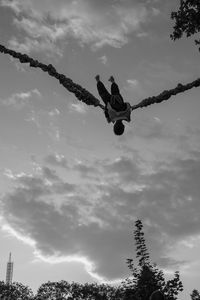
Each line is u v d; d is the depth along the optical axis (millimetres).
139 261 36156
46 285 81062
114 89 10234
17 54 10461
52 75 10297
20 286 85812
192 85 10172
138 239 37250
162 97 10125
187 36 20344
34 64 10289
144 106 10180
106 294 70250
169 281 34750
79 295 74875
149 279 34625
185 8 20172
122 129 10070
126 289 35281
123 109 10023
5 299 82812
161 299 8266
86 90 10211
